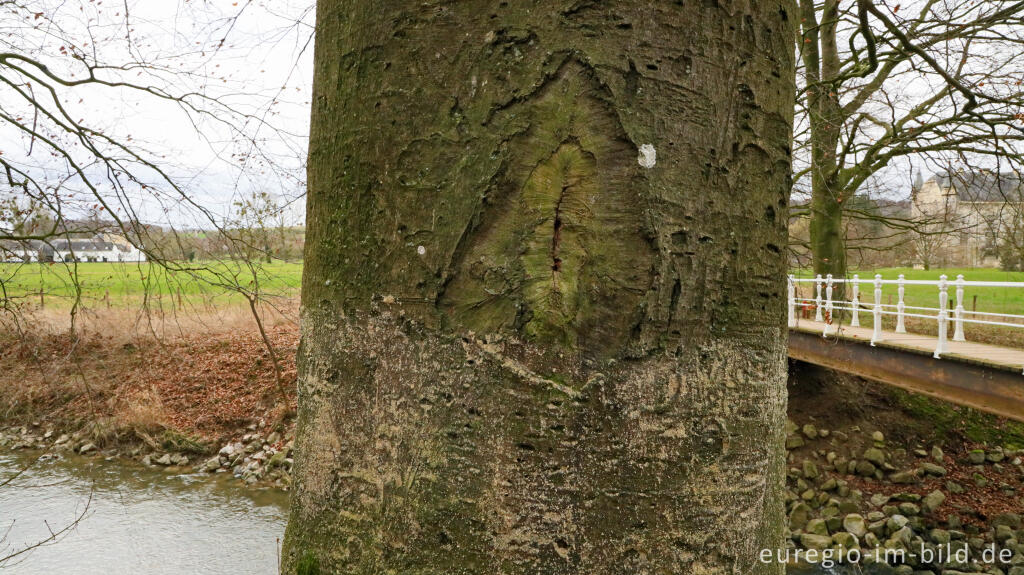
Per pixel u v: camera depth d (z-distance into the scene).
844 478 9.38
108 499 8.87
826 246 12.34
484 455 0.98
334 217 1.14
